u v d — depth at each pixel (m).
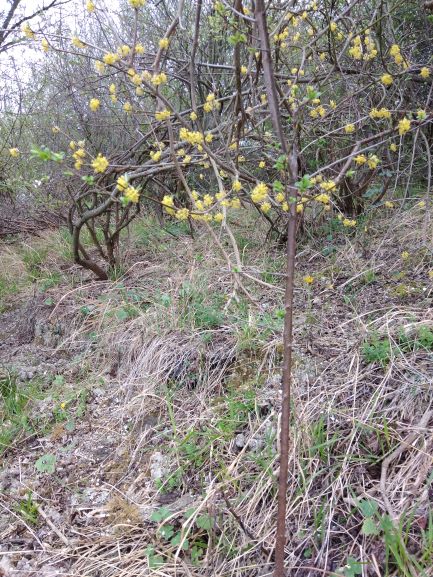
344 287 2.89
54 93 4.89
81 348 3.10
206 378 2.44
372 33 3.03
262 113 3.18
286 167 1.36
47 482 2.20
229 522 1.79
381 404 1.97
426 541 1.50
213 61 4.25
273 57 2.89
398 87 2.98
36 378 2.93
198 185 4.66
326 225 3.59
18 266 4.40
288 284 1.30
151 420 2.36
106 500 2.06
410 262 2.96
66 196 4.60
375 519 1.64
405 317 2.37
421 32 3.70
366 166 3.44
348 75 2.95
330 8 2.87
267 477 1.87
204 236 3.96
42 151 1.38
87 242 4.48
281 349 2.39
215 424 2.17
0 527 2.03
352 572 1.53
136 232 4.50
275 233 3.68
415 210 3.41
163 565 1.73
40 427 2.52
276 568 1.41
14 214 5.07
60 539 1.94
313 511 1.73
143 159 3.95
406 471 1.73
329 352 2.32
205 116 4.21
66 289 3.75
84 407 2.58
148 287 3.40
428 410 1.85
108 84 4.19
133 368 2.69
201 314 2.79
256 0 1.32
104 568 1.77
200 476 2.01
